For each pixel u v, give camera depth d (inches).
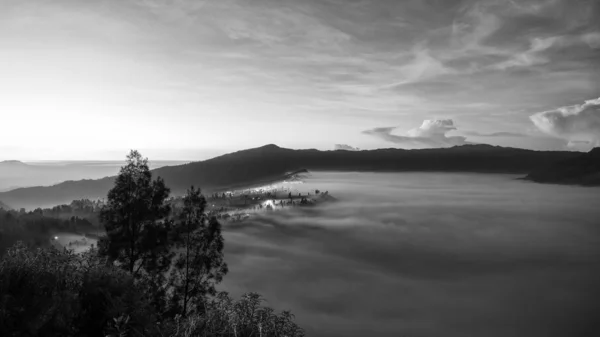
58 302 235.6
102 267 297.4
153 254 782.5
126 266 730.2
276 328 250.7
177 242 863.1
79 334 236.1
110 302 259.6
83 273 278.1
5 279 234.2
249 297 264.4
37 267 260.5
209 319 260.4
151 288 690.8
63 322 230.2
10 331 211.2
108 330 234.2
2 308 214.2
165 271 813.2
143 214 775.1
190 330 250.7
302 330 255.9
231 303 264.8
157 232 792.3
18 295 234.7
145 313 273.1
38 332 218.1
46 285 250.2
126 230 770.2
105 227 772.0
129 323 250.2
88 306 256.2
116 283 285.0
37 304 230.1
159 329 258.5
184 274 836.0
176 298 757.9
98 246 742.5
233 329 245.6
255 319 251.8
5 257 254.5
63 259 285.3
